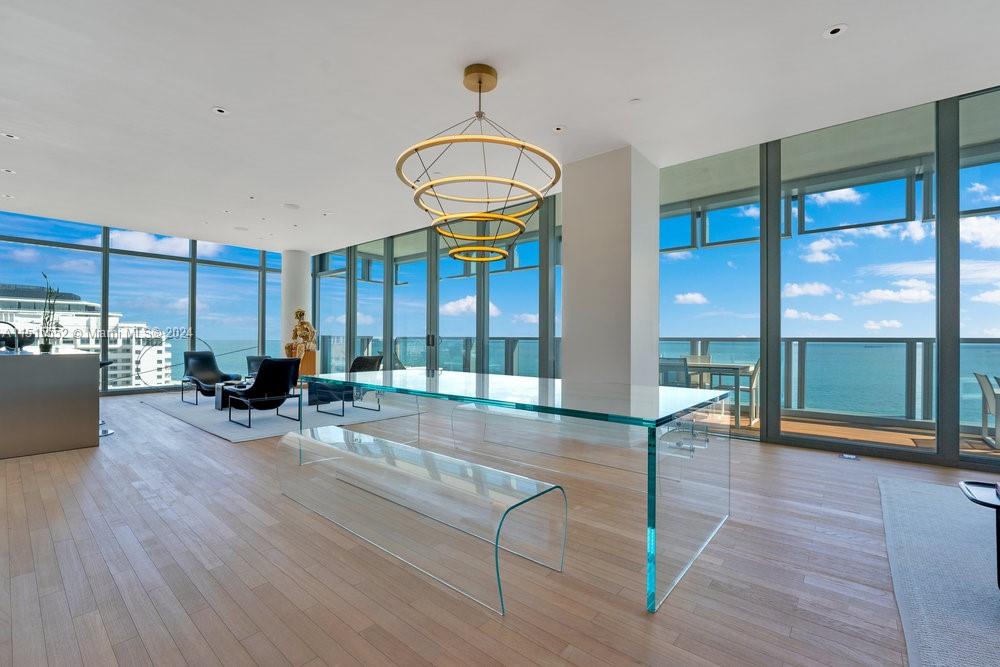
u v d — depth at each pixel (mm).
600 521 2707
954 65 3223
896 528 2566
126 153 4754
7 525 2650
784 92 3592
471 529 2012
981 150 3678
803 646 1619
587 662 1544
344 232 8195
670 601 1893
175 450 4352
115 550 2346
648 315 4797
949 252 3787
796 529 2568
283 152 4750
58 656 1578
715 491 2568
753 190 4789
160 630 1719
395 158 4906
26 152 4711
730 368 4918
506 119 4031
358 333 9789
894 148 4082
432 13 2738
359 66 3275
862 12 2707
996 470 3613
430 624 1755
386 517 2395
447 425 5426
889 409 4105
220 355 9688
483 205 6547
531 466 3816
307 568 2174
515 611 1832
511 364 6680
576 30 2889
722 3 2645
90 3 2641
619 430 4098
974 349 3709
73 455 4180
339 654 1589
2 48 3043
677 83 3477
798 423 4508
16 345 4926
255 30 2889
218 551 2336
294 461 3123
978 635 1662
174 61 3209
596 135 4332
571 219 4938
